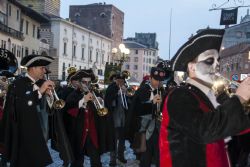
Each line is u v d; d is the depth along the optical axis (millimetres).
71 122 6820
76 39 67688
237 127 2186
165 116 2480
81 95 6832
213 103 2531
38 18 50469
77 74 6898
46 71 6441
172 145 2439
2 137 5988
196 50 2564
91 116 6844
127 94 8969
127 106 8766
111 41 83062
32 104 5875
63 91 7648
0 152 6043
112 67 15922
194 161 2391
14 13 43125
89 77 6930
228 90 2902
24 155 5840
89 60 73062
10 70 8062
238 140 3162
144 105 6684
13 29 41469
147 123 6461
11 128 5883
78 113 6801
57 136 6352
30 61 5984
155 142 6328
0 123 6012
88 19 82562
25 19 47188
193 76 2588
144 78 7820
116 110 8711
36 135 5844
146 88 6797
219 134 2207
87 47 72188
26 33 47750
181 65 2643
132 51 100000
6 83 7551
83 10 82875
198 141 2289
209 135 2227
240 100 2227
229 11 11922
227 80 2881
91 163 6758
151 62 105312
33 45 50344
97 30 82188
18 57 43219
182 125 2340
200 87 2539
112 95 8688
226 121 2188
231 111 2195
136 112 6961
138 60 99688
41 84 6168
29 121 5840
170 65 2701
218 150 2443
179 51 2639
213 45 2564
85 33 71375
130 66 99938
